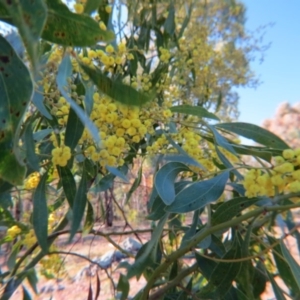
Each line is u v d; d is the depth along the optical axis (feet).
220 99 2.05
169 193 0.92
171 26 1.73
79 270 3.93
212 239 1.19
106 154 0.85
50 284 3.76
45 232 0.96
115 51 1.05
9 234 1.31
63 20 0.53
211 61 1.97
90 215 1.21
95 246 4.91
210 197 0.89
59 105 0.86
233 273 1.03
